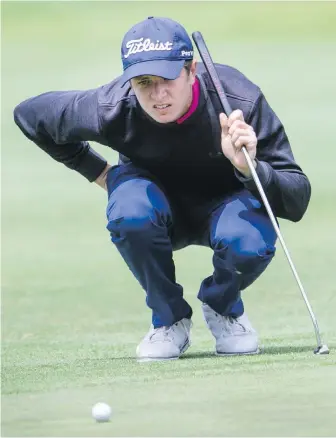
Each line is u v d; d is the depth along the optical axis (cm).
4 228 3356
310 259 2766
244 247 1703
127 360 1788
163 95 1612
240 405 1407
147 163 1745
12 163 4481
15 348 1941
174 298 1766
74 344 1969
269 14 7669
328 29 7281
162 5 8088
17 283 2631
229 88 1705
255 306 2277
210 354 1822
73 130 1741
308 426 1300
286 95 5534
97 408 1363
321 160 4166
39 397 1512
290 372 1595
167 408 1408
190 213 1798
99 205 3691
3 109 5356
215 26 7481
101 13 7875
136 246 1709
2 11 7881
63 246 3103
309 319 2136
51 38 7206
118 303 2383
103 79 5831
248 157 1642
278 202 1708
